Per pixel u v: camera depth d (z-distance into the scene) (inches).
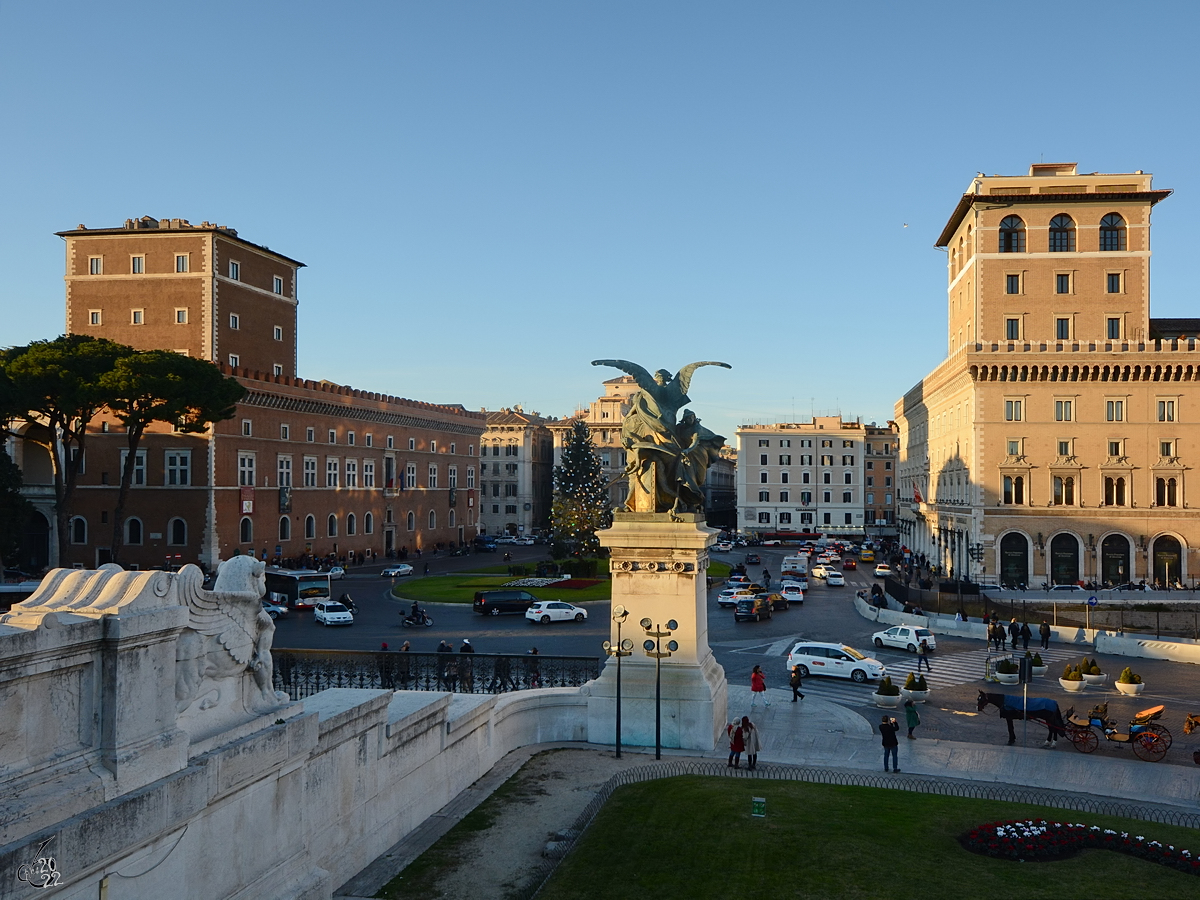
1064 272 3361.2
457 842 716.0
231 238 3629.4
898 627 2011.6
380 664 1359.5
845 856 645.3
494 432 6737.2
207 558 3260.3
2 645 348.8
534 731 1058.7
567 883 601.9
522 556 4751.5
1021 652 1959.9
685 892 585.0
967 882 609.9
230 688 519.8
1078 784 965.2
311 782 589.3
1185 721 1264.8
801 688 1555.1
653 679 1058.7
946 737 1197.7
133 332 3548.2
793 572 3565.5
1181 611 2564.0
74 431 2792.8
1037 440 3314.5
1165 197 3307.1
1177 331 3511.3
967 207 3526.1
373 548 4404.5
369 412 4362.7
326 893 575.5
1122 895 596.4
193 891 457.1
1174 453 3243.1
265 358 3902.6
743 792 808.9
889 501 6633.9
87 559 3353.8
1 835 345.1
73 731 396.2
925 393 4323.3
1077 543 3275.1
